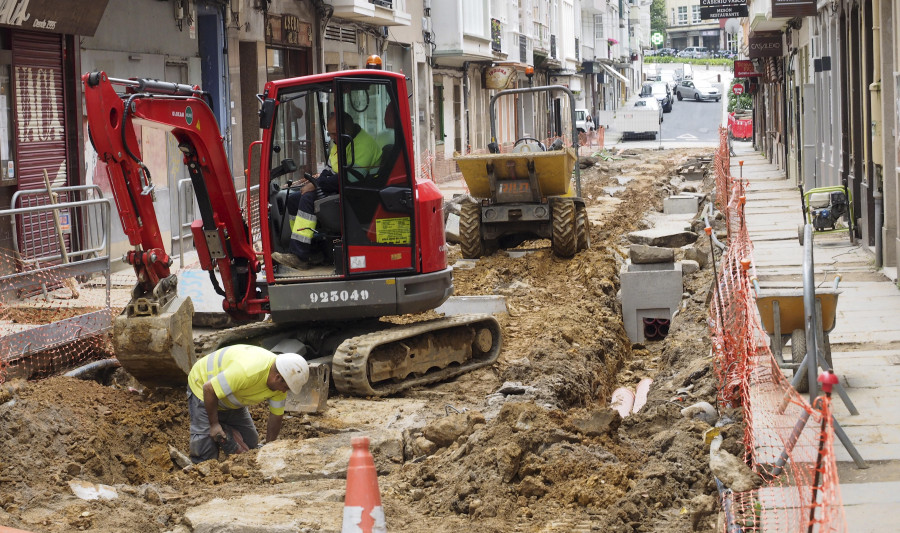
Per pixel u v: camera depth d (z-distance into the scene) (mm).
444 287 11586
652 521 6836
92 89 9586
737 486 6559
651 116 68500
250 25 23250
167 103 10289
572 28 69875
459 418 8828
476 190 19422
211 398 8570
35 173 15727
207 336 11391
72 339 11016
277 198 11234
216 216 11102
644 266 15992
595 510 7008
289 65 26766
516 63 50125
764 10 31438
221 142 11008
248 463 8375
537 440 7758
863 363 10320
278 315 11141
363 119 11055
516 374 11461
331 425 9516
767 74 40719
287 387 8758
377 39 32938
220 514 6883
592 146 60656
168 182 19078
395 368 10984
